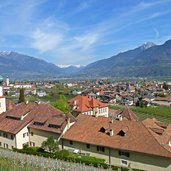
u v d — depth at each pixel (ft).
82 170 131.54
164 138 184.96
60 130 220.02
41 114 246.06
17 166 108.88
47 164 126.21
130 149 178.19
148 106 583.99
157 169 169.17
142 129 189.57
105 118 215.92
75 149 208.13
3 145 247.70
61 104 327.88
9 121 253.85
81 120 224.53
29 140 242.99
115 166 178.91
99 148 195.11
